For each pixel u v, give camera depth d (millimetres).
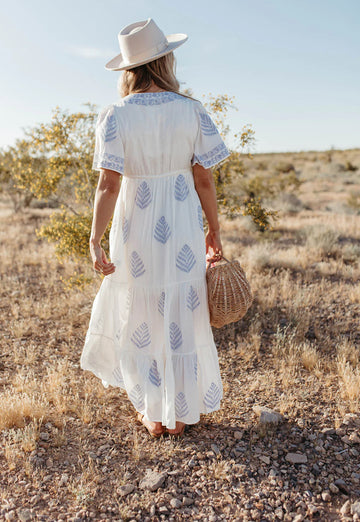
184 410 2471
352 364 3676
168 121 2213
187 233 2369
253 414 2996
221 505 2211
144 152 2260
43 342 4238
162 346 2453
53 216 5457
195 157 2307
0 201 18656
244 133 4824
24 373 3586
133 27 2342
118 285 2510
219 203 5336
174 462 2506
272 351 3994
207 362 2555
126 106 2221
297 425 2863
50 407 3055
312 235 8805
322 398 3191
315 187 26625
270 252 7707
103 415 2965
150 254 2363
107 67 2498
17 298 5465
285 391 3295
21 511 2125
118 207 2438
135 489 2305
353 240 9023
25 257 7445
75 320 4746
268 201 15617
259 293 5402
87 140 5219
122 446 2654
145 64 2293
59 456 2533
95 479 2338
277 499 2254
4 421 2775
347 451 2617
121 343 2525
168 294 2373
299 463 2514
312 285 5883
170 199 2330
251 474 2426
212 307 2502
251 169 41375
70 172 5512
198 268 2447
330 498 2252
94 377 3537
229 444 2676
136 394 2521
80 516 2121
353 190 24109
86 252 5051
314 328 4516
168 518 2131
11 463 2418
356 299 5262
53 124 5027
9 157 12602
